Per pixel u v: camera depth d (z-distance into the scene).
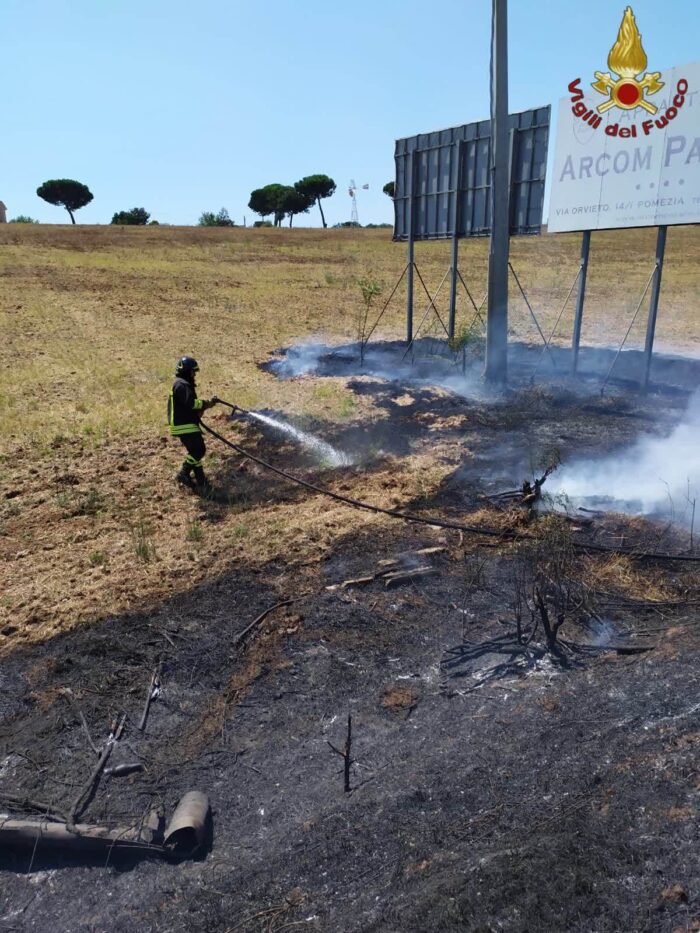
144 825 3.71
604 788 3.48
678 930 2.69
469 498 7.54
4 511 8.00
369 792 3.79
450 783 3.73
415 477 8.22
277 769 4.11
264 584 6.00
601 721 4.01
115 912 3.33
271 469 8.17
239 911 3.22
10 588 6.25
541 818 3.36
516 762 3.81
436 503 7.45
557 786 3.56
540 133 11.49
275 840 3.60
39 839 3.69
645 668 4.46
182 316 20.73
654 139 9.91
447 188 13.51
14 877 3.60
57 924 3.32
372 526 6.95
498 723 4.20
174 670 4.99
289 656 5.07
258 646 5.18
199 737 4.40
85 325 19.19
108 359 15.42
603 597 5.46
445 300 23.23
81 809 3.90
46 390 12.98
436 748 4.08
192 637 5.32
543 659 4.83
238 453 9.58
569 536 5.97
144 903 3.36
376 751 4.16
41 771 4.19
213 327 19.17
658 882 2.91
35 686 4.90
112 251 37.91
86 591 6.08
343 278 28.70
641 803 3.33
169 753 4.29
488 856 3.18
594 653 4.82
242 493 8.18
